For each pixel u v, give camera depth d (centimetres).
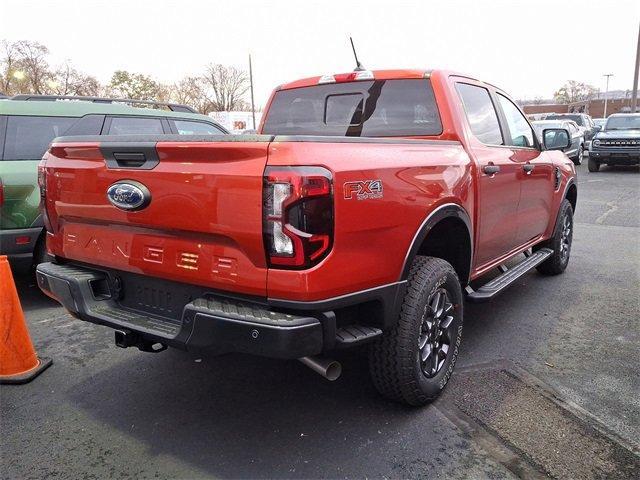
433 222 303
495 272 563
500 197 405
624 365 376
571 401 326
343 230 242
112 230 298
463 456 275
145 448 286
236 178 237
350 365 379
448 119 369
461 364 379
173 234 268
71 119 557
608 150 1741
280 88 455
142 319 286
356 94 411
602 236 823
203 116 704
